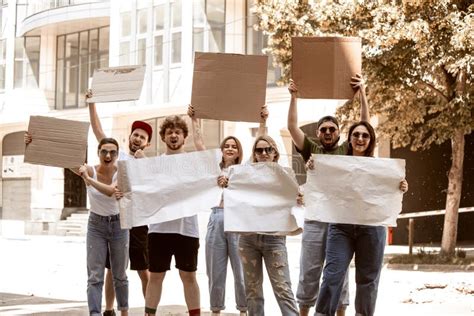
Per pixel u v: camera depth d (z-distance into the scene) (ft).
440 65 66.23
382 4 65.26
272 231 28.84
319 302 27.58
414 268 66.90
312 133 108.17
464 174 116.37
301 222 28.55
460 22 61.57
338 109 71.51
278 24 70.90
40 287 54.29
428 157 105.91
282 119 108.88
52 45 153.07
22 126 153.89
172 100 122.21
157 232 30.78
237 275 33.60
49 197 150.00
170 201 30.32
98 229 32.30
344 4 67.21
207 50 118.93
